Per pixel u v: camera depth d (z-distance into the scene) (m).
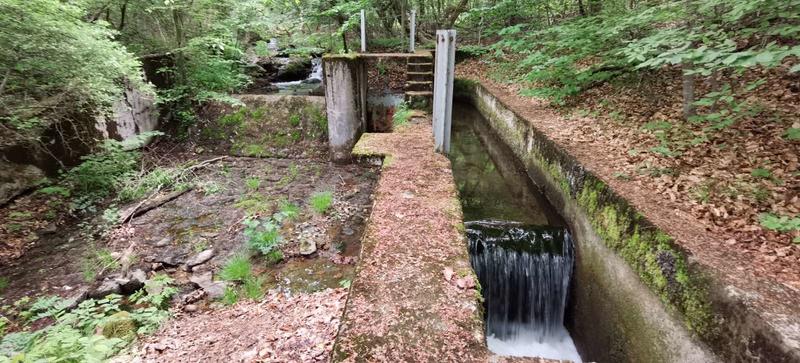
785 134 3.61
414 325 1.96
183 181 6.49
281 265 4.49
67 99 5.13
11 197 5.12
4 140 4.99
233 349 2.85
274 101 8.44
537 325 4.84
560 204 5.17
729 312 2.27
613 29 5.20
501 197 6.38
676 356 2.70
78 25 4.30
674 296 2.75
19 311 3.60
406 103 7.35
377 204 3.23
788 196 3.13
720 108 4.74
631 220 3.38
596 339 3.96
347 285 4.03
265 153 7.81
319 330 3.00
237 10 8.34
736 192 3.35
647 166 4.19
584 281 4.31
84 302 3.48
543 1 11.14
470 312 2.05
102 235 4.91
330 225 5.26
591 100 7.09
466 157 8.35
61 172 5.68
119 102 6.60
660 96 5.89
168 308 3.73
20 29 3.70
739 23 3.89
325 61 6.87
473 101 11.70
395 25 16.31
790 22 3.71
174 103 8.18
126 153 6.58
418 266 2.43
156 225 5.22
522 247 4.69
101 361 2.51
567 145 5.31
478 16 13.38
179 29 7.62
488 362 1.74
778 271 2.49
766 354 2.00
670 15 4.15
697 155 4.10
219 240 4.89
